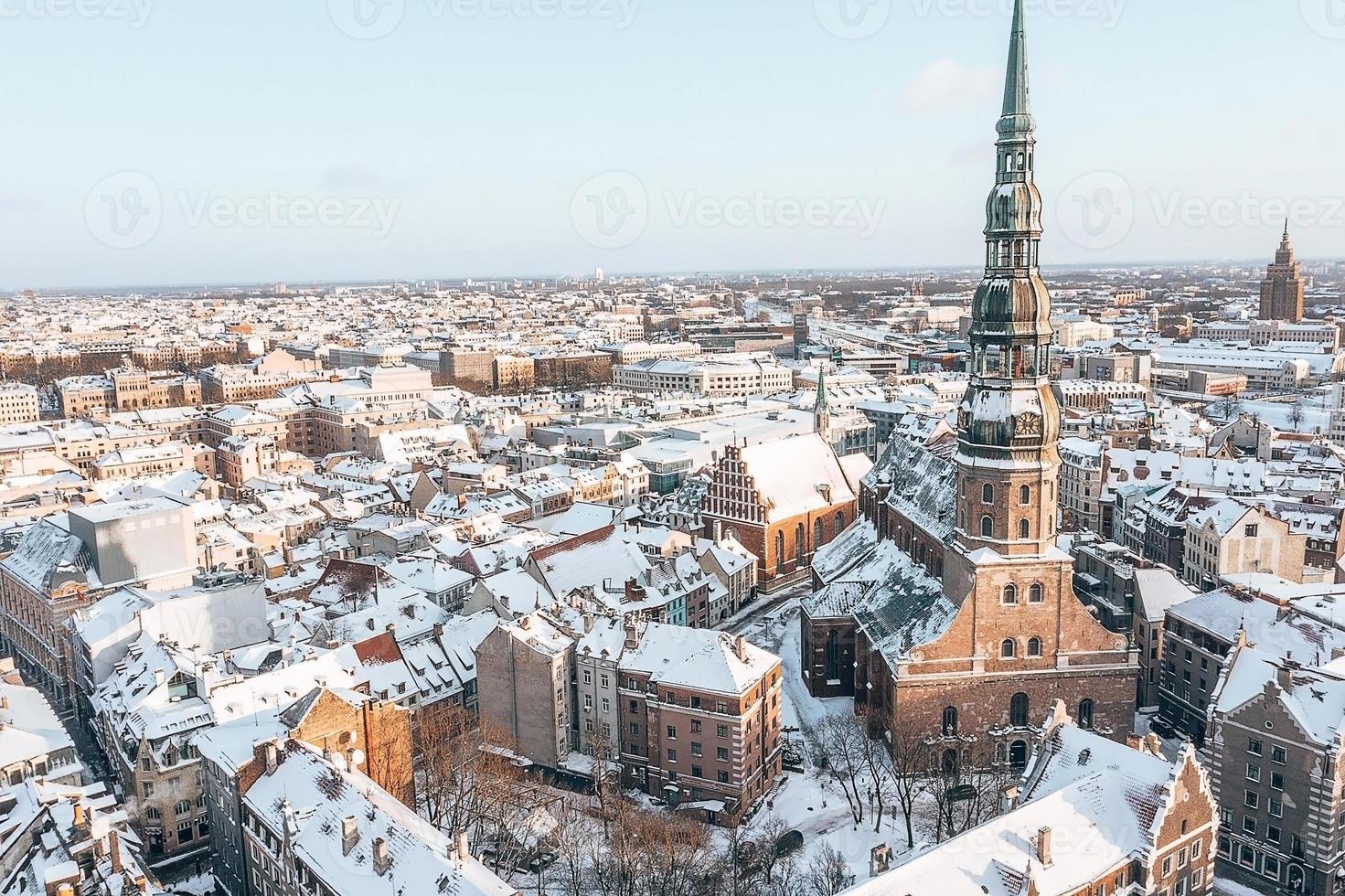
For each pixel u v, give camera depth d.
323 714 115.88
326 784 104.06
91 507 191.62
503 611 174.00
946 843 89.50
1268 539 188.25
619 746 143.88
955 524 150.00
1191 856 97.75
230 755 114.75
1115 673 137.75
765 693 138.38
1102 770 100.94
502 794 124.06
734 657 136.25
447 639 163.62
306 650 149.75
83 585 174.25
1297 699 111.81
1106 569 165.88
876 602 163.50
